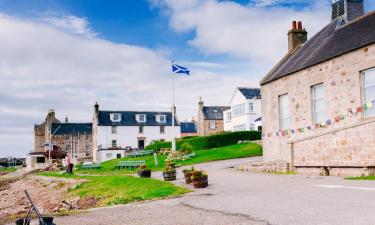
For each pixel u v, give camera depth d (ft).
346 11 92.32
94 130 297.33
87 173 145.07
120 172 129.90
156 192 60.03
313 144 74.28
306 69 85.15
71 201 80.23
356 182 53.31
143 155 187.42
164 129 297.53
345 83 74.59
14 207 92.68
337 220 30.19
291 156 79.61
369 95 70.38
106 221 38.32
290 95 90.48
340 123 75.31
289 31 110.32
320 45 89.66
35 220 41.24
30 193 117.29
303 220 31.22
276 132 95.09
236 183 62.69
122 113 297.53
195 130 352.49
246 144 157.48
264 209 37.32
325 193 44.11
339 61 76.07
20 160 394.52
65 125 344.49
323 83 80.28
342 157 67.56
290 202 39.96
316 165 73.20
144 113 301.84
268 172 83.10
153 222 35.88
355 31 79.92
